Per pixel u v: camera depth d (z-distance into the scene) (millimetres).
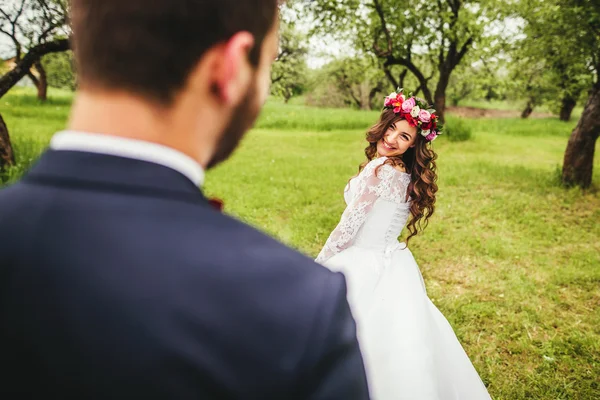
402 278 2232
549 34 7438
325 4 10602
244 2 458
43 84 16406
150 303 375
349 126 15875
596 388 2906
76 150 423
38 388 367
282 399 392
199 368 368
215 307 387
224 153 531
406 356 1978
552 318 3654
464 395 2135
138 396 360
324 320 417
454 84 26453
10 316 375
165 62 424
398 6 11148
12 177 5930
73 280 375
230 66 458
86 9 432
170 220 412
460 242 5137
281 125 15680
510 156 10766
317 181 7562
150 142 429
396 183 2240
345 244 2246
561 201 6691
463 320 3576
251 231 458
